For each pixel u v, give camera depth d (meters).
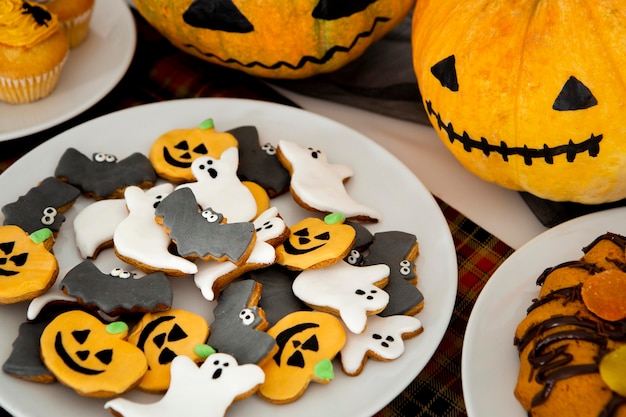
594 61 0.67
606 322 0.63
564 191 0.73
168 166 0.76
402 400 0.69
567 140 0.69
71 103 0.83
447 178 0.81
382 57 0.89
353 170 0.78
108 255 0.73
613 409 0.59
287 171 0.77
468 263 0.76
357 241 0.72
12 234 0.70
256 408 0.65
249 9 0.78
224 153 0.76
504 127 0.70
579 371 0.61
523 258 0.71
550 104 0.68
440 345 0.71
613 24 0.67
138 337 0.67
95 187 0.75
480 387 0.65
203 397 0.63
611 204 0.78
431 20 0.75
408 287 0.70
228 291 0.69
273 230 0.70
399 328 0.68
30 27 0.79
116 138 0.80
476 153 0.73
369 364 0.67
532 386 0.63
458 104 0.72
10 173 0.76
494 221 0.79
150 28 0.93
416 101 0.85
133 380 0.64
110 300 0.67
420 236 0.74
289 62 0.82
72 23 0.84
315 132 0.81
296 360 0.66
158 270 0.70
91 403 0.64
